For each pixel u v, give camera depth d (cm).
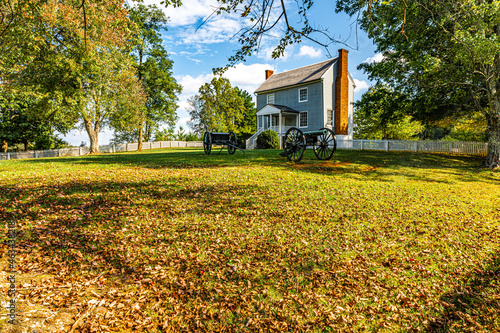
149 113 3816
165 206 711
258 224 620
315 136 1496
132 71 2919
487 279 438
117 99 2756
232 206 730
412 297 388
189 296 373
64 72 1828
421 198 895
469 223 682
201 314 339
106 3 893
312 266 458
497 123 1519
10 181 883
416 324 336
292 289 395
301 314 344
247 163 1376
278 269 445
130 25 1020
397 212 743
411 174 1305
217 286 397
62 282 383
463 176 1320
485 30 1334
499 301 380
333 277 427
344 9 932
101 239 521
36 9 859
